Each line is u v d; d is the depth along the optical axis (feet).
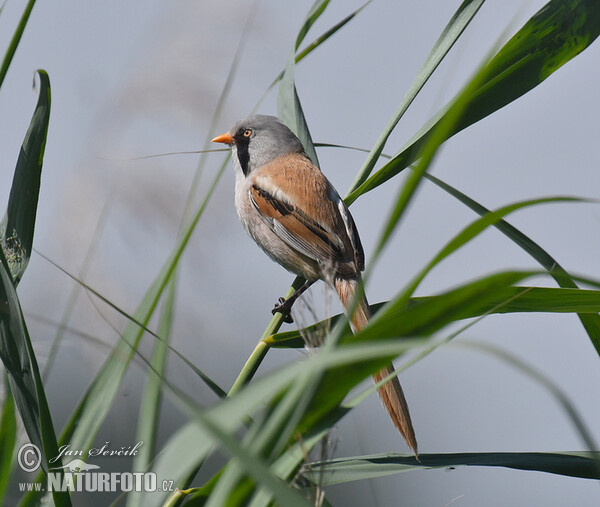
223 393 14.38
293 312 10.81
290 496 7.80
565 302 13.98
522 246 16.66
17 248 14.71
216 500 9.00
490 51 9.15
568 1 16.15
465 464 14.69
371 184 18.04
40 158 14.84
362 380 9.86
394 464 14.70
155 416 14.38
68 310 15.55
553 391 7.38
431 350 9.65
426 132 17.16
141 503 13.04
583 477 14.56
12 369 13.25
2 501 13.57
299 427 10.14
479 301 9.40
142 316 15.66
